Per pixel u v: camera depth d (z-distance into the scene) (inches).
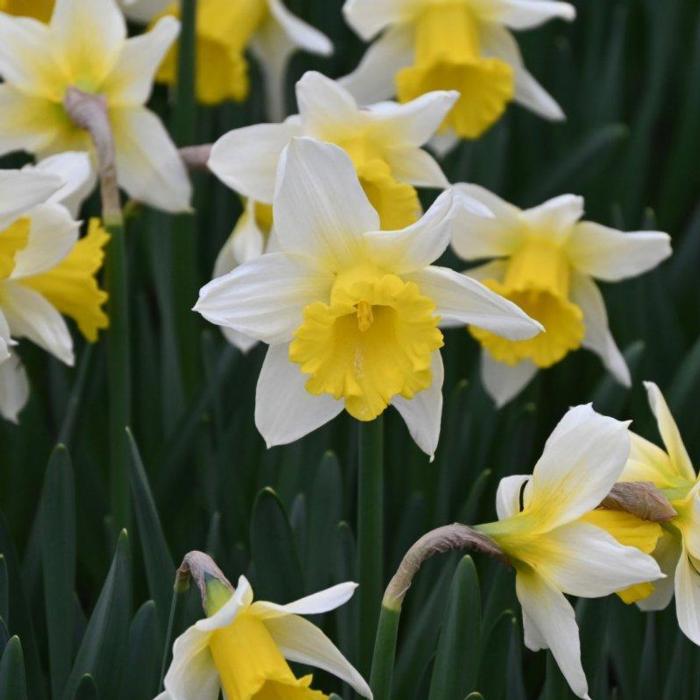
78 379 44.5
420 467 46.0
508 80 47.1
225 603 37.9
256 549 41.5
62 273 42.9
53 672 41.7
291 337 39.8
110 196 43.1
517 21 47.2
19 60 44.2
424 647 42.1
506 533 39.0
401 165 43.3
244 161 42.6
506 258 45.2
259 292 39.5
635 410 47.6
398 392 39.7
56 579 41.6
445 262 46.6
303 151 39.3
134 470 41.3
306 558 43.7
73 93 43.8
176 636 39.3
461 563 39.1
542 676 44.8
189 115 47.3
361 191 39.4
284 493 44.9
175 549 45.5
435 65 46.8
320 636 38.3
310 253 39.5
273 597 41.6
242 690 37.8
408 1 47.1
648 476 39.9
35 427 46.0
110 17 44.4
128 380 43.6
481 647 41.5
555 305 44.6
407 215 42.4
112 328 43.4
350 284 39.5
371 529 40.9
